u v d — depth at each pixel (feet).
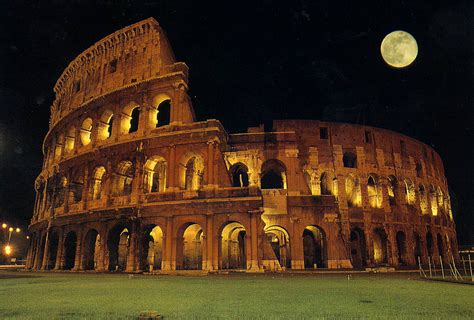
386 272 146.92
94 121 188.75
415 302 54.60
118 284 89.15
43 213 207.72
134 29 189.26
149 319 36.35
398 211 211.82
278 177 238.68
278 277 114.32
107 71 193.88
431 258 225.56
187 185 172.45
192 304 51.85
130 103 178.91
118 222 160.66
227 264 167.12
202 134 157.58
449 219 263.29
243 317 40.98
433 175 249.55
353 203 209.67
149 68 179.01
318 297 60.64
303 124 206.59
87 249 170.71
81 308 48.37
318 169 199.11
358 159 207.72
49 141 234.58
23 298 60.39
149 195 158.30
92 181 178.19
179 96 167.32
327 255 167.32
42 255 199.93
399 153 226.17
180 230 151.02
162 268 146.82
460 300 57.31
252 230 143.23
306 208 173.37
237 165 186.50
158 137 162.71
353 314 43.37
